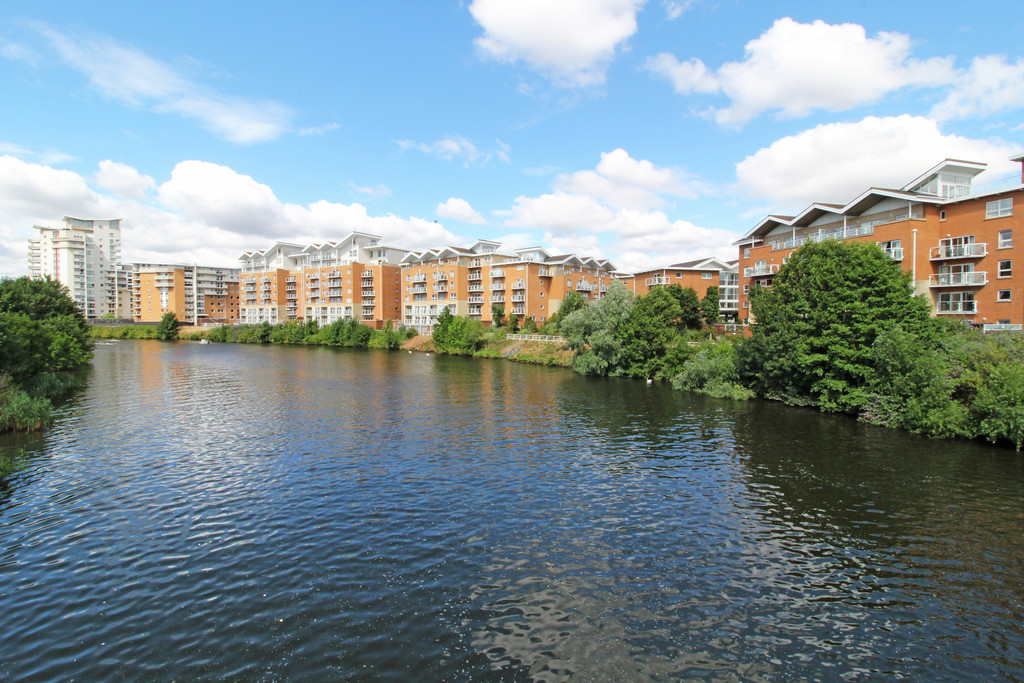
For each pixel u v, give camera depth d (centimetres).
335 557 1538
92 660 1080
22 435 2972
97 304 18688
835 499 2002
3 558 1517
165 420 3403
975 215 4447
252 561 1510
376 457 2570
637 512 1888
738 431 3122
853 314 3472
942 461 2445
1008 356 2745
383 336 10925
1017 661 1105
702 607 1300
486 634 1180
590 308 6325
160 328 13638
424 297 12419
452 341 9244
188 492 2061
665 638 1177
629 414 3662
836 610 1291
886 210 5000
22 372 4188
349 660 1086
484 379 5628
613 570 1476
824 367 3697
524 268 10488
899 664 1096
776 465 2433
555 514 1866
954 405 2816
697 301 7969
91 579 1405
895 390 3161
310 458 2545
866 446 2733
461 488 2123
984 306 4384
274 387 4934
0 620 1216
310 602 1300
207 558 1527
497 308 10244
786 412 3709
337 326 11769
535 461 2509
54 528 1725
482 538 1670
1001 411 2552
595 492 2084
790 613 1276
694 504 1962
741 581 1422
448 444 2831
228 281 19712
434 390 4800
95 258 18612
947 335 3222
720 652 1130
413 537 1675
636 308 5869
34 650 1110
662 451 2689
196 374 5894
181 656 1094
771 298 4247
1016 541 1647
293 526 1752
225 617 1234
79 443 2802
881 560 1534
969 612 1283
